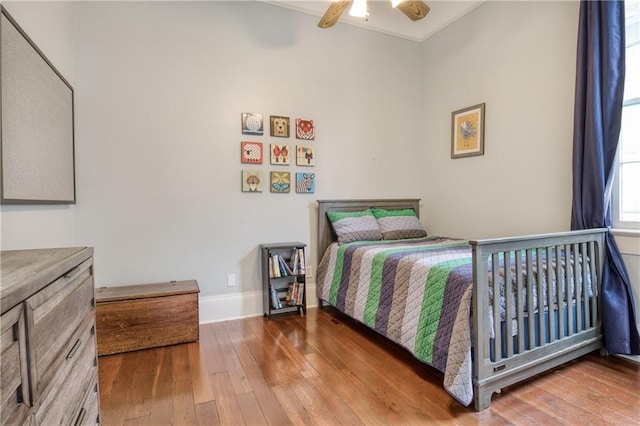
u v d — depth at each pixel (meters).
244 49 3.12
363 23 3.62
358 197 3.68
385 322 2.38
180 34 2.89
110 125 2.68
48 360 0.79
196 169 2.96
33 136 1.79
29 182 1.74
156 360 2.25
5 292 0.61
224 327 2.87
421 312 2.07
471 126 3.37
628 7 2.25
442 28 3.69
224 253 3.07
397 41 3.87
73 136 2.49
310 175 3.42
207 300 3.01
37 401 0.73
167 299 2.47
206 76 2.98
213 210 3.02
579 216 2.35
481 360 1.69
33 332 0.72
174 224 2.89
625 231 2.23
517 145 2.95
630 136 2.27
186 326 2.53
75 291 1.00
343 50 3.57
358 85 3.65
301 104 3.37
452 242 3.17
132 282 2.76
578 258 2.12
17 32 1.62
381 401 1.77
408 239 3.43
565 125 2.59
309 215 3.43
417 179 4.03
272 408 1.72
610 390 1.85
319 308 3.42
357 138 3.66
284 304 3.23
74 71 2.55
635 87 2.24
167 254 2.87
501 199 3.10
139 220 2.78
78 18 2.58
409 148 3.97
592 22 2.25
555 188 2.67
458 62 3.51
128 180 2.74
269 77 3.22
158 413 1.67
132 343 2.39
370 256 2.69
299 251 3.17
